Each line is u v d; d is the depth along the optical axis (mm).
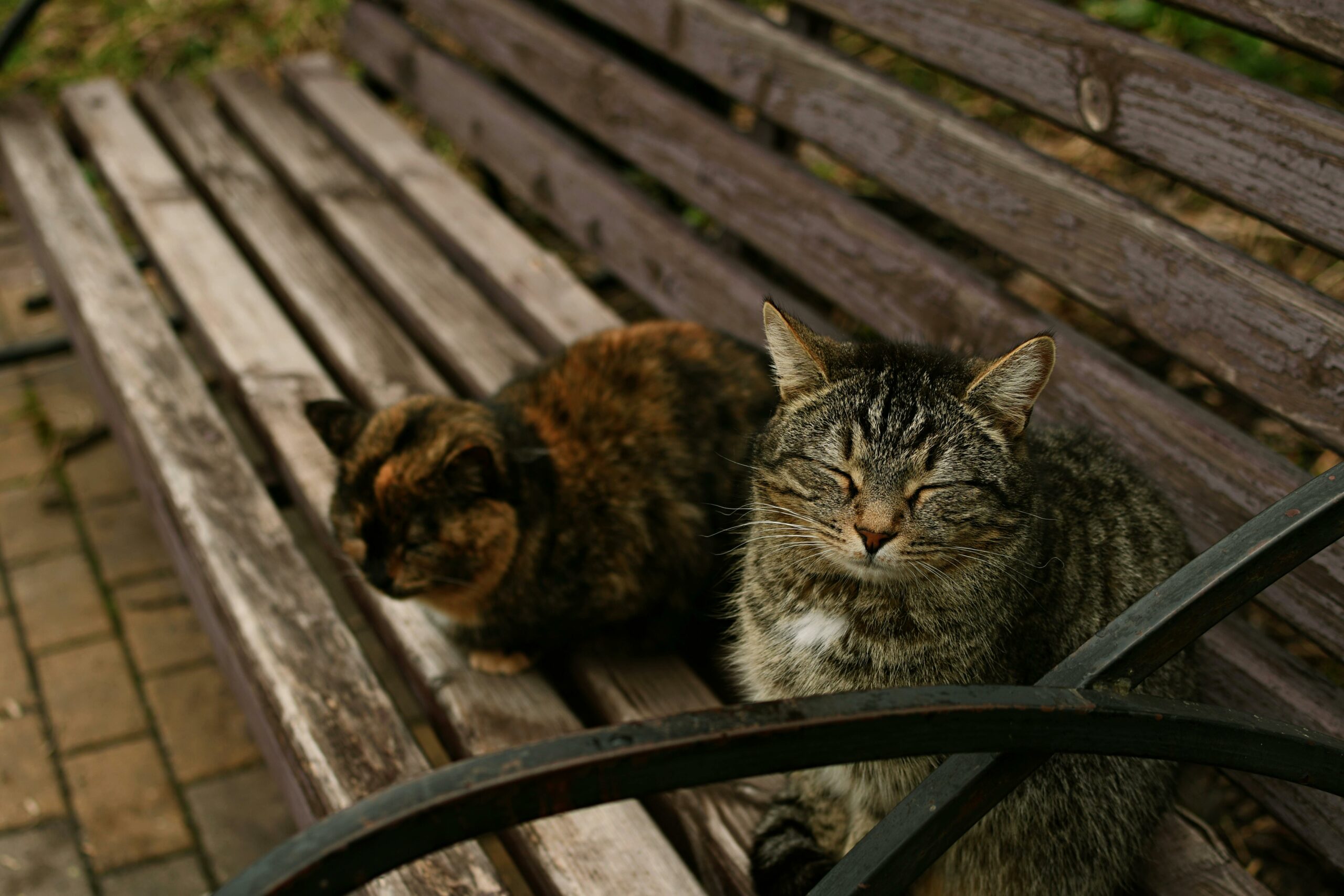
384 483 2252
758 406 2621
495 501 2277
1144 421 2277
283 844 1174
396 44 4414
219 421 2992
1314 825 2031
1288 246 4094
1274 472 2074
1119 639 1473
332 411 2443
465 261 3670
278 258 3625
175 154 4344
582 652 2561
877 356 1993
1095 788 1929
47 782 3150
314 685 2297
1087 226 2318
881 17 2684
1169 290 2186
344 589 3814
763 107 3025
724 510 2500
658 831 2002
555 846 1967
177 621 3650
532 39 3758
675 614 2592
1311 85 4477
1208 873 1961
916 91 2680
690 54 3221
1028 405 1861
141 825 3041
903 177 2686
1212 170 2076
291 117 4461
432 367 3258
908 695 1369
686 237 3305
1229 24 2051
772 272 3586
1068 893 1980
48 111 4586
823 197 2891
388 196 4156
